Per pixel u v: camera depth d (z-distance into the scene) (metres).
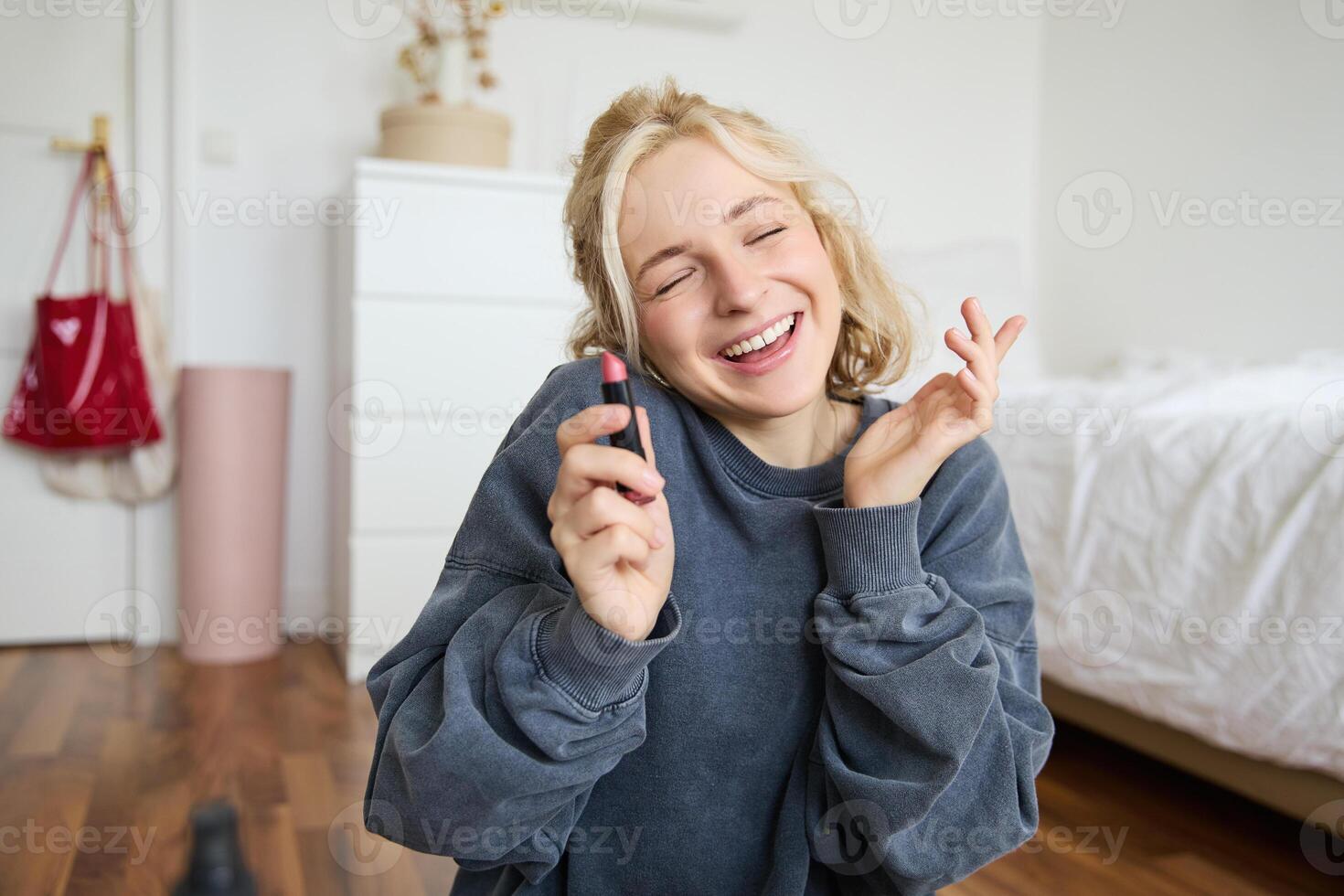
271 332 2.92
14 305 2.78
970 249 2.97
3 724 2.06
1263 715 1.41
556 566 0.72
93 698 2.27
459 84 2.78
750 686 0.78
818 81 3.36
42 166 2.79
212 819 0.59
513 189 2.56
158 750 1.90
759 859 0.79
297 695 2.32
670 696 0.77
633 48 3.16
